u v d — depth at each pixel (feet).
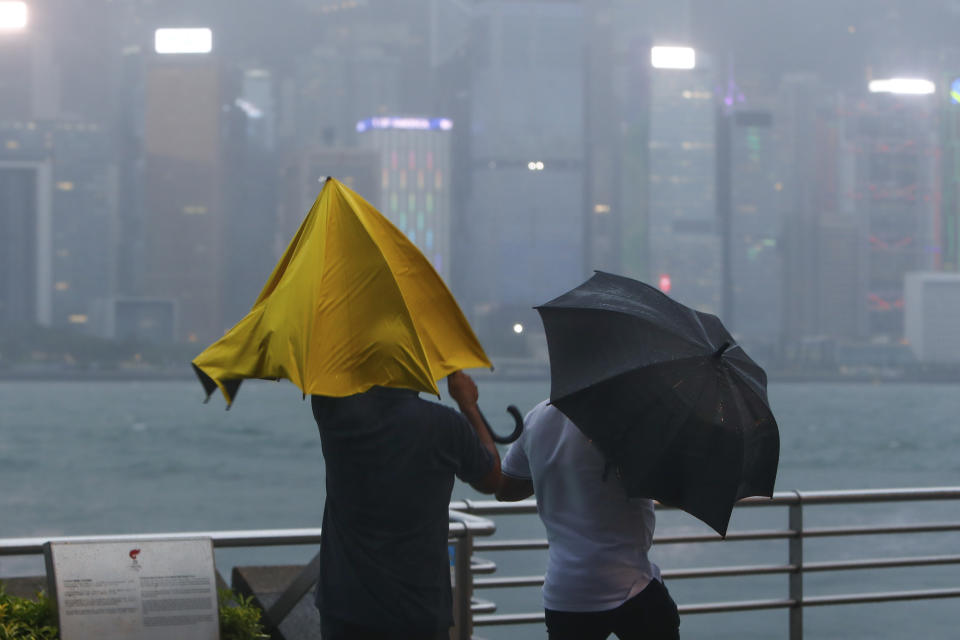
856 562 19.48
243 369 10.70
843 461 349.82
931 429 490.49
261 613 14.69
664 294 12.29
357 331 10.39
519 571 115.24
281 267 11.29
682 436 11.04
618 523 11.82
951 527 20.03
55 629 11.43
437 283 11.05
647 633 11.82
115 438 423.23
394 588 10.39
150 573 11.93
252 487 260.83
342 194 10.85
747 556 134.62
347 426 10.39
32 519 207.21
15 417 561.43
